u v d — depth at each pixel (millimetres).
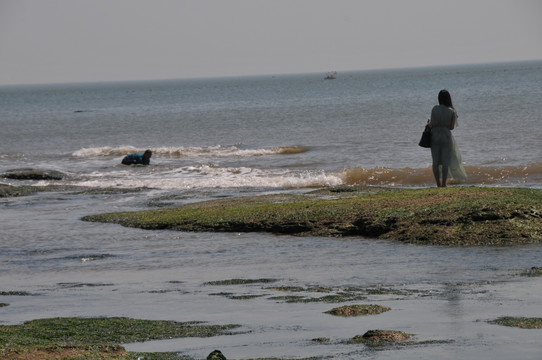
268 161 49531
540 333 11133
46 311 14578
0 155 61531
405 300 14148
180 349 11109
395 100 133875
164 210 28656
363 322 12477
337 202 25656
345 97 166125
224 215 25797
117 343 11664
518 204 21781
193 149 58781
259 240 22828
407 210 23078
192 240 23453
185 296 15633
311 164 46625
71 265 20547
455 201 23109
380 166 44000
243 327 12523
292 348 10953
